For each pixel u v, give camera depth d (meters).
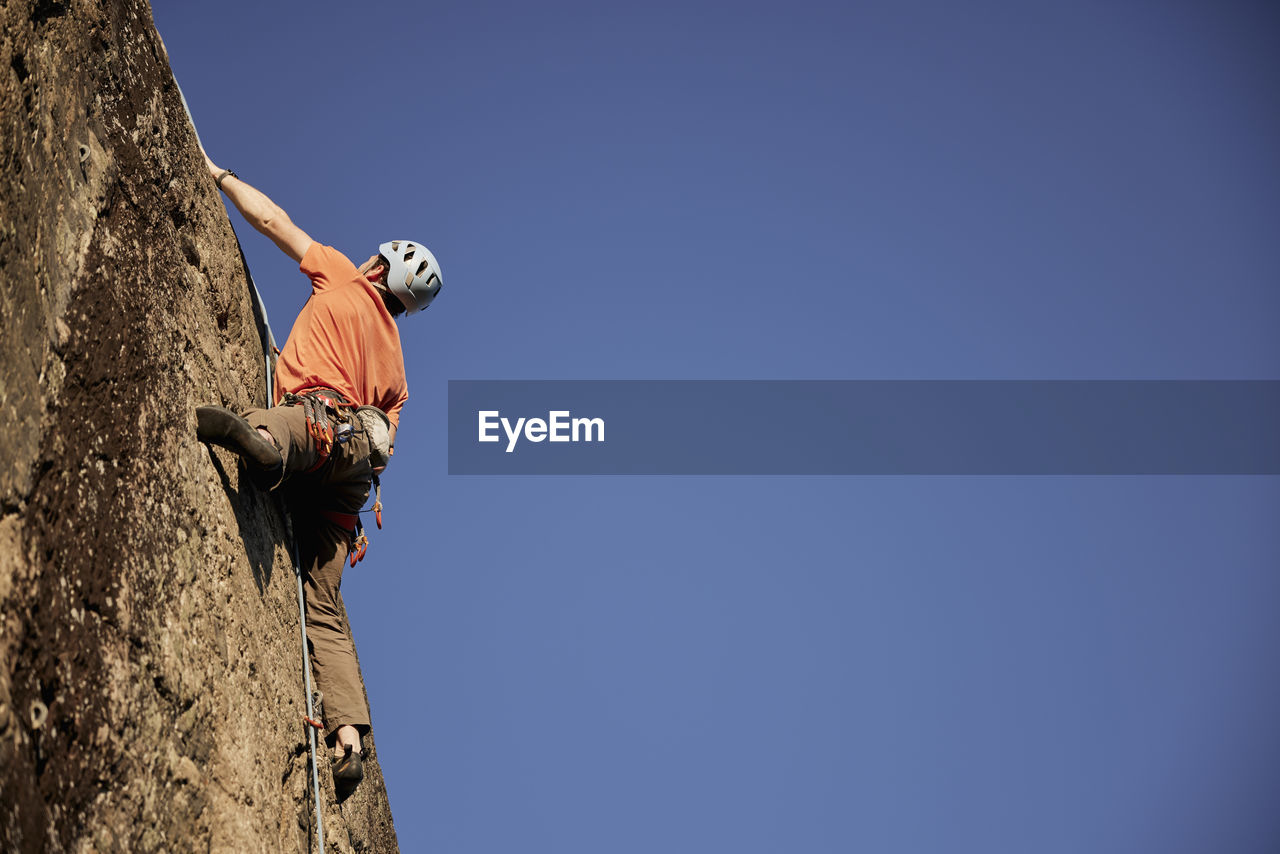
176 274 7.09
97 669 5.10
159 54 7.47
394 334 8.98
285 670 7.78
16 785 4.25
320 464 8.06
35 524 4.88
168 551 6.08
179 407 6.63
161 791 5.48
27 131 5.24
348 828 9.10
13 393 4.84
